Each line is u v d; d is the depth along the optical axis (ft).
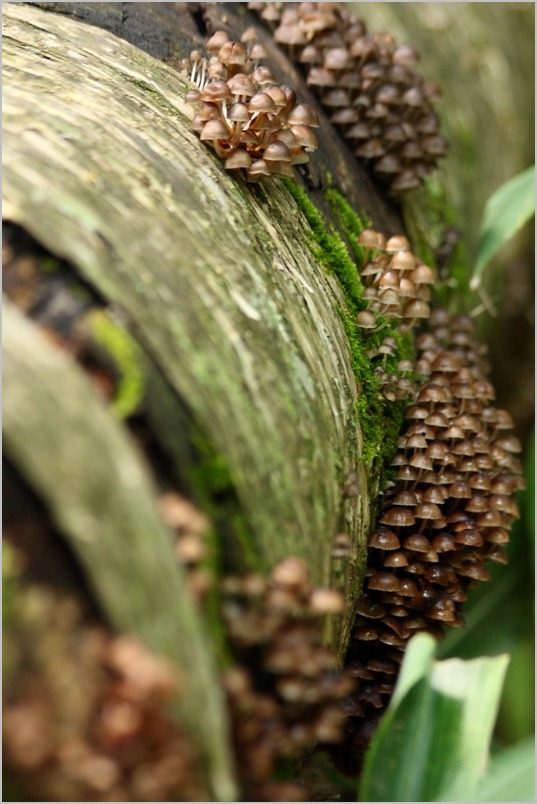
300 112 2.68
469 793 2.33
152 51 2.77
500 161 3.98
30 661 2.05
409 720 2.39
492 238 3.19
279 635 2.22
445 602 2.67
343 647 2.56
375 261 2.82
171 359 2.19
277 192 2.67
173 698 2.10
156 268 2.24
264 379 2.32
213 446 2.20
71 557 2.07
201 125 2.55
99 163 2.31
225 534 2.20
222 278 2.35
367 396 2.69
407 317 2.87
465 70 3.83
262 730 2.19
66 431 2.08
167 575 2.11
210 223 2.41
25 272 2.15
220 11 2.95
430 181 3.37
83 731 2.06
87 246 2.19
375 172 3.13
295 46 3.06
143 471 2.12
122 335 2.16
